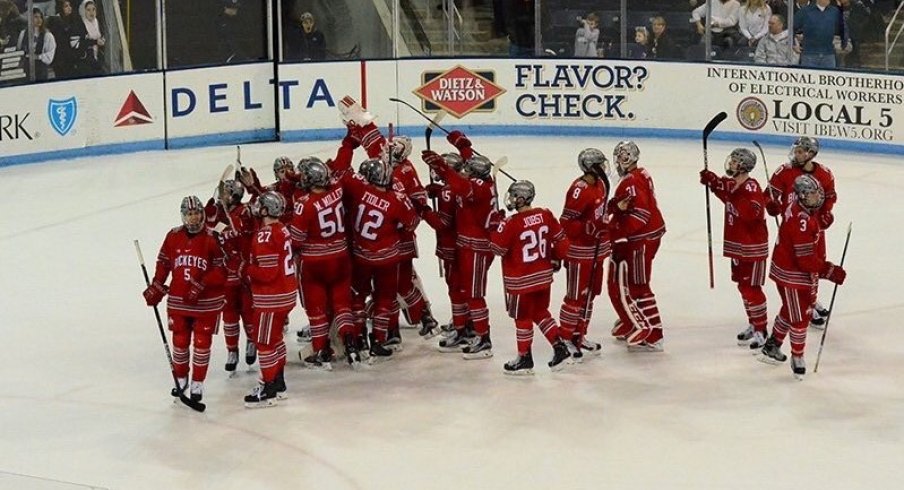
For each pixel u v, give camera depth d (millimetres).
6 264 33031
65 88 44094
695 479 21016
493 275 31891
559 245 24688
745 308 26797
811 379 25109
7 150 43219
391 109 48219
